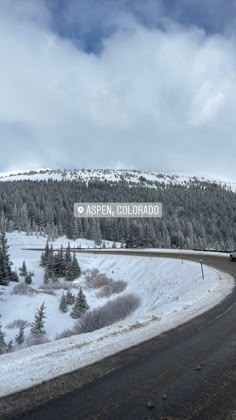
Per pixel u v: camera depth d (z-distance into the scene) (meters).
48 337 28.98
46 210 144.00
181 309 10.39
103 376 4.70
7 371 4.93
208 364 5.14
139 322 8.40
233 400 3.89
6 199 158.25
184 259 36.22
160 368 5.01
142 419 3.49
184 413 3.61
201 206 184.88
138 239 108.81
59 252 58.50
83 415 3.59
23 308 37.91
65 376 4.72
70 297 38.66
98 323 23.92
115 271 44.88
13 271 54.31
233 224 152.38
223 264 27.97
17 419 3.51
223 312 9.42
